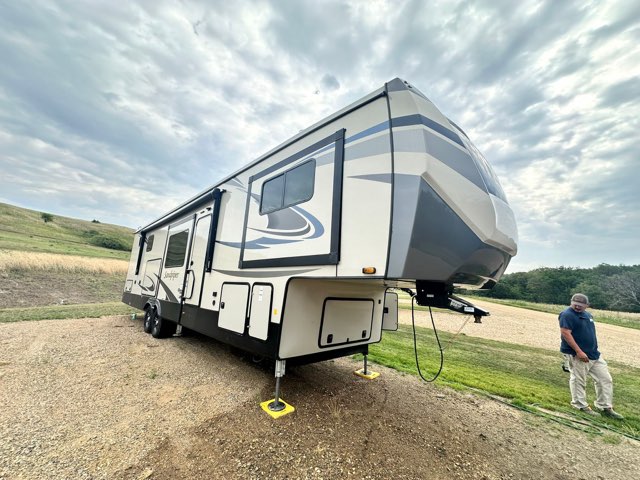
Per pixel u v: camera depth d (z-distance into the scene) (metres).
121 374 3.58
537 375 5.05
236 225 3.75
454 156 2.03
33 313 7.43
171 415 2.64
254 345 2.98
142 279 6.71
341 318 3.26
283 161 3.15
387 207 1.99
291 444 2.28
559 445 2.62
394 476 1.99
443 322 12.46
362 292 3.59
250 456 2.10
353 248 2.19
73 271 16.38
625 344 9.79
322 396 3.24
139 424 2.46
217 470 1.93
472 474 2.09
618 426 3.09
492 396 3.68
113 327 6.32
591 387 4.71
